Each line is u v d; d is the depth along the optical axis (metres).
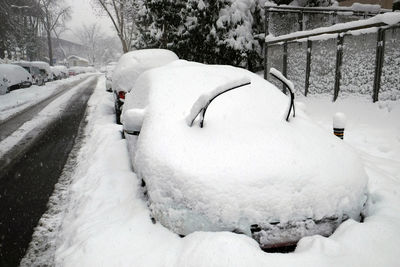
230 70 3.95
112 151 4.97
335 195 2.26
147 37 19.12
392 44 6.87
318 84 9.08
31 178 4.96
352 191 2.35
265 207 2.12
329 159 2.48
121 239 2.38
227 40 13.77
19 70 21.88
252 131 2.65
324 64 8.83
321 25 11.78
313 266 1.90
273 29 11.34
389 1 14.95
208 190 2.13
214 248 1.94
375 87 7.21
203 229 2.14
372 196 3.19
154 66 8.02
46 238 3.24
